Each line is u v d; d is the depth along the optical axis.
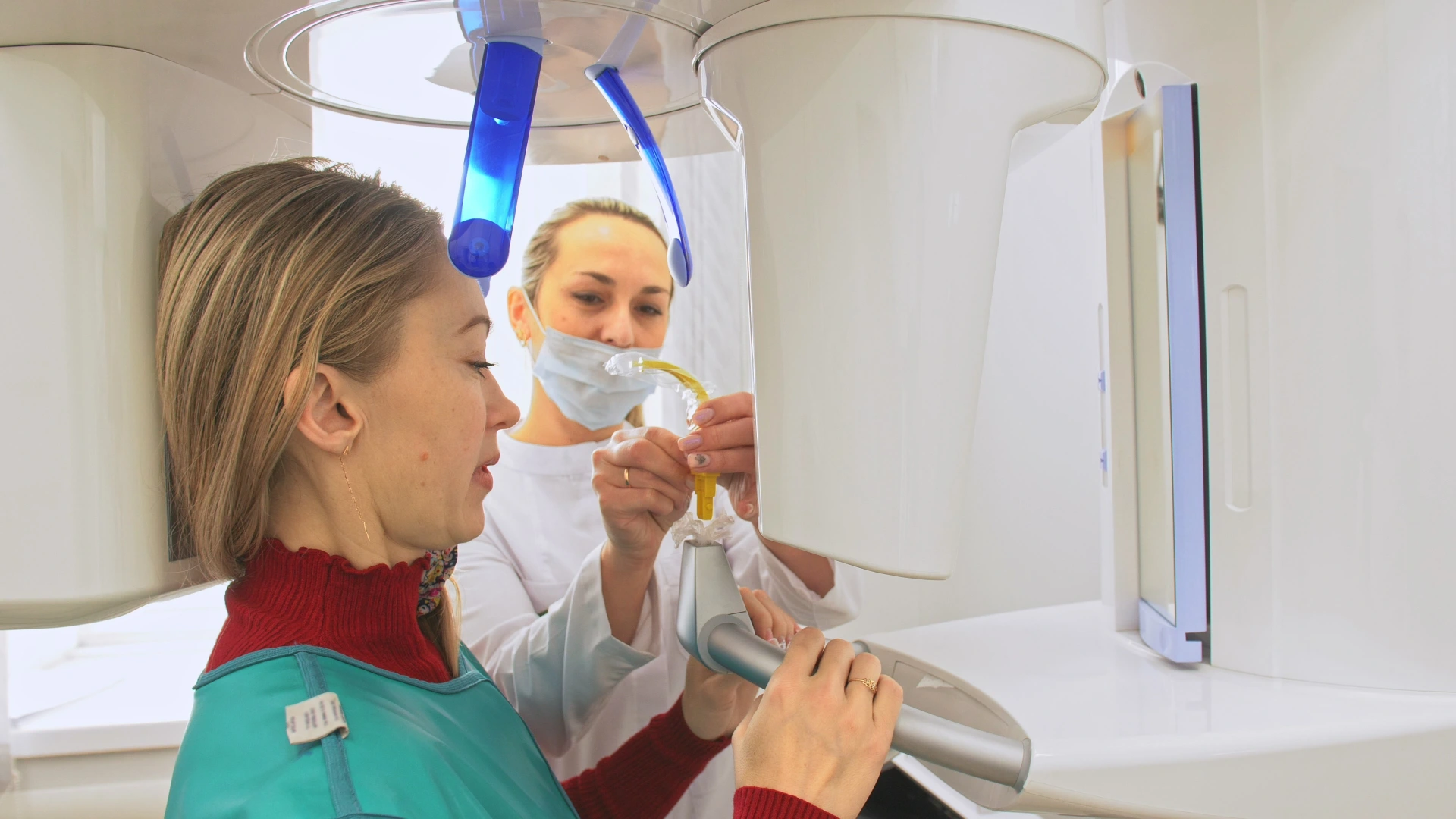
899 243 0.38
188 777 0.42
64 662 1.36
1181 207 0.63
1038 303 1.45
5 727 1.08
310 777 0.39
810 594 1.06
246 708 0.43
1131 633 0.73
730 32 0.39
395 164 0.90
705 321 1.32
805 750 0.45
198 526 0.47
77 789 1.11
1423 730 0.53
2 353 0.43
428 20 0.39
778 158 0.39
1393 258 0.56
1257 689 0.60
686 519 0.62
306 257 0.48
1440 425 0.56
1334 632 0.59
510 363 1.29
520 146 0.40
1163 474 0.68
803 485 0.39
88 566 0.44
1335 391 0.58
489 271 0.39
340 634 0.50
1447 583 0.57
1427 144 0.55
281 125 0.56
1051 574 1.47
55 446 0.44
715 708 0.74
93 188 0.44
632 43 0.42
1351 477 0.58
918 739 0.48
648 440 0.81
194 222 0.47
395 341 0.50
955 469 0.39
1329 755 0.52
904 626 1.47
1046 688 0.61
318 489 0.51
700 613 0.56
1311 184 0.58
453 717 0.53
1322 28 0.57
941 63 0.37
